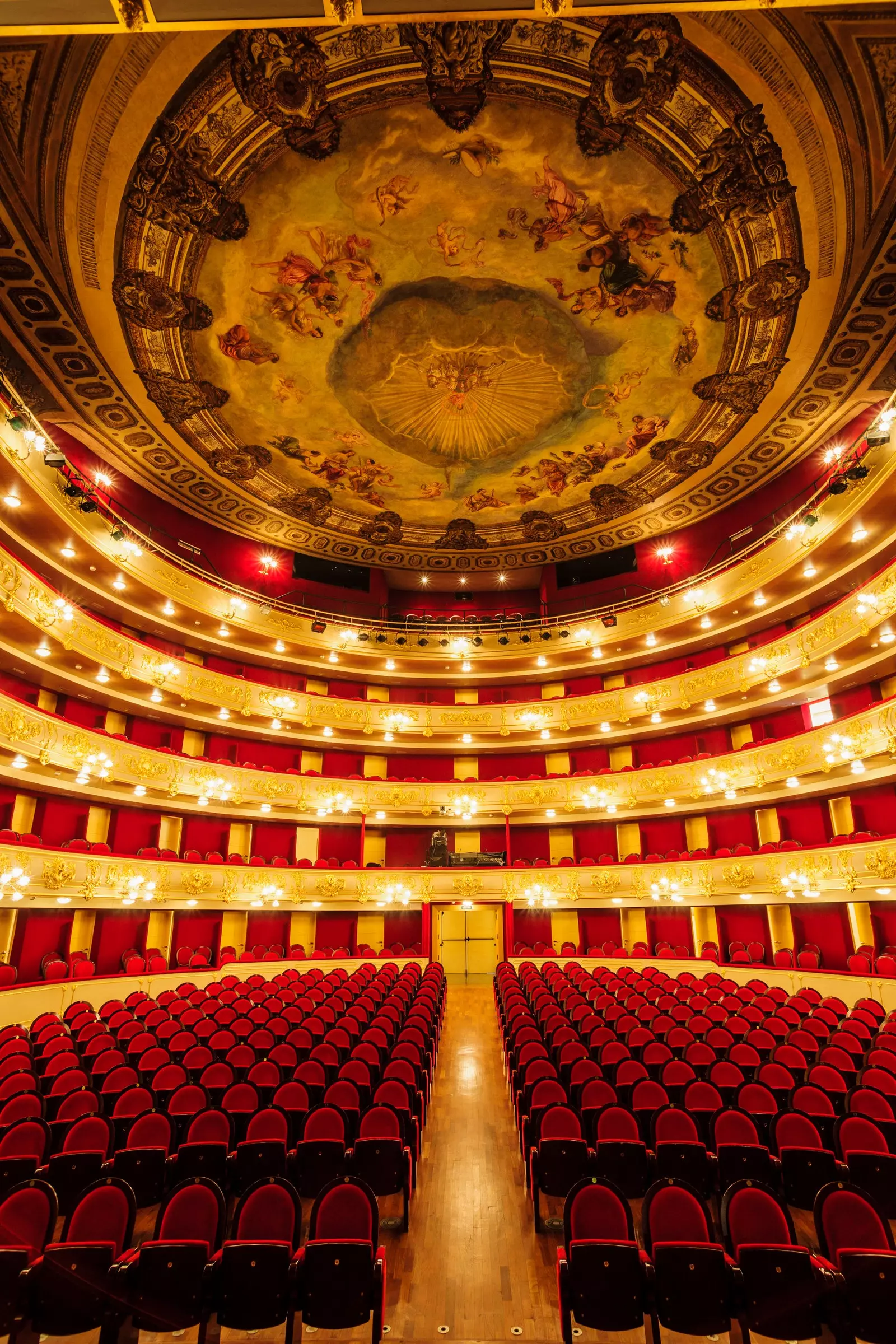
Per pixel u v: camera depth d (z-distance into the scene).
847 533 16.34
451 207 13.20
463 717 24.52
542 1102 7.44
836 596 18.66
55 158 10.63
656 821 21.88
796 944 17.45
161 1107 7.42
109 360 14.95
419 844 23.44
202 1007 12.36
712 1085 7.35
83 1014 11.98
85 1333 4.53
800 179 11.49
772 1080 7.93
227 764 20.17
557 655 24.59
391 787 22.94
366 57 10.70
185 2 5.28
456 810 22.86
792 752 17.77
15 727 13.98
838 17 9.31
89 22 5.31
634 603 23.52
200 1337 4.10
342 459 19.59
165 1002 13.94
